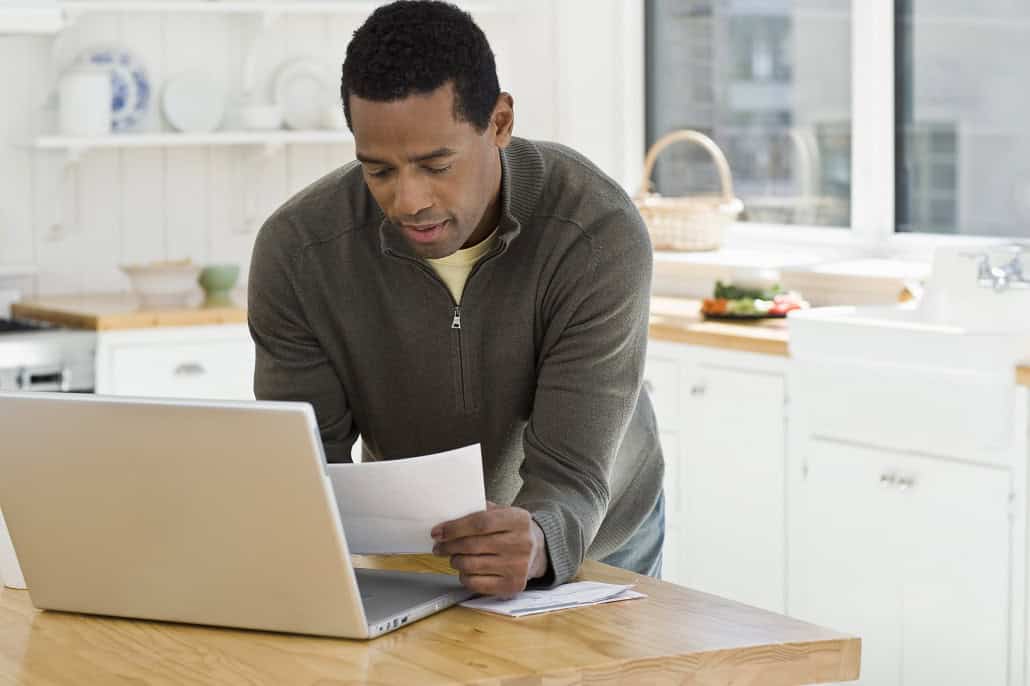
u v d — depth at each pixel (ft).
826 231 19.67
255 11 20.75
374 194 7.34
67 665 6.53
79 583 7.27
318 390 8.68
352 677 6.20
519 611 7.11
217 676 6.29
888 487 14.47
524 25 22.48
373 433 8.90
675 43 21.83
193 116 21.09
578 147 22.08
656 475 9.78
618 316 8.09
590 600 7.32
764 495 15.96
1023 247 14.32
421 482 7.09
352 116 7.15
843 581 15.12
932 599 14.20
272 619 6.86
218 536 6.81
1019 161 17.24
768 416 15.80
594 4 21.98
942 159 18.17
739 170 21.09
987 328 14.34
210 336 18.45
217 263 21.74
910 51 18.43
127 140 19.69
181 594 7.04
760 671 6.63
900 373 14.25
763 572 16.08
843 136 19.47
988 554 13.64
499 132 7.60
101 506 7.02
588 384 8.07
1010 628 13.50
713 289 19.48
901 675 14.58
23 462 7.11
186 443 6.67
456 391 8.51
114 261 21.01
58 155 20.44
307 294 8.48
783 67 20.24
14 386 17.19
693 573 17.06
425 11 7.12
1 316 19.86
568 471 7.97
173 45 21.09
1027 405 13.21
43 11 17.08
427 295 8.30
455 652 6.52
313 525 6.57
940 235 18.28
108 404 6.78
